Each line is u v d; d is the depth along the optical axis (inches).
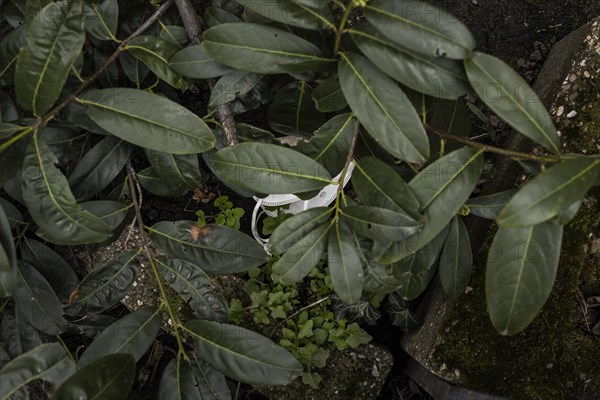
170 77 82.0
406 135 67.1
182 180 89.3
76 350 114.5
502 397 91.8
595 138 94.2
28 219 97.8
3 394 68.2
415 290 88.4
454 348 94.6
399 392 118.5
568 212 63.7
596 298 98.5
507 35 118.9
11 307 98.4
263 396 115.6
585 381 91.6
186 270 87.4
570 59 99.4
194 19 87.7
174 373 81.8
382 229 68.7
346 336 106.8
